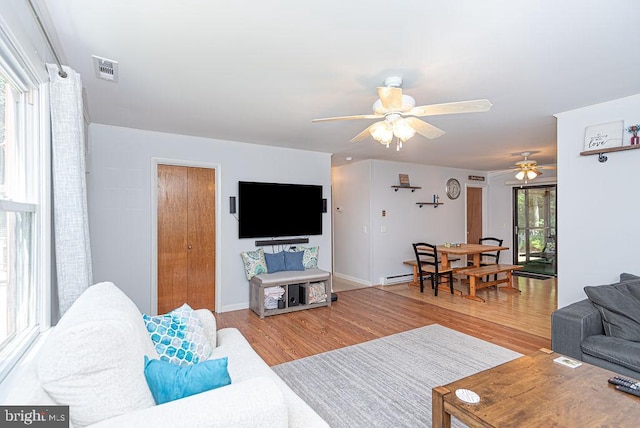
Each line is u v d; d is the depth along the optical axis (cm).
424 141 446
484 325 371
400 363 275
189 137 407
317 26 172
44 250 164
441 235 683
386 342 322
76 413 102
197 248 420
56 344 104
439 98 278
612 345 214
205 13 161
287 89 257
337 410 209
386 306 454
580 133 303
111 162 361
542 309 435
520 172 529
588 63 216
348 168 641
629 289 237
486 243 765
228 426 102
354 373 258
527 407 140
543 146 476
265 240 463
